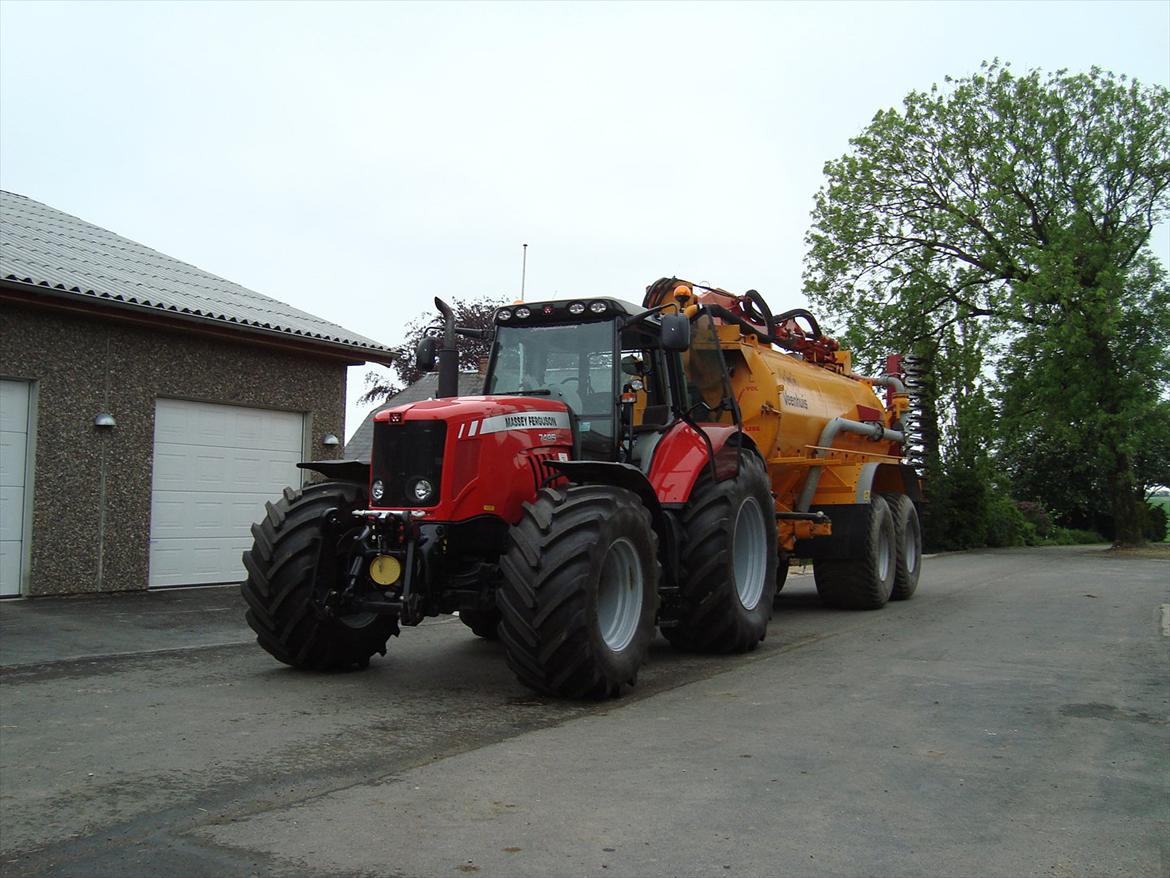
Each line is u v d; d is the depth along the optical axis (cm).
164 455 1180
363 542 654
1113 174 2652
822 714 588
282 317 1337
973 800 429
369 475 723
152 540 1164
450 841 369
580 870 344
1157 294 2631
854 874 346
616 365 749
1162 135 2623
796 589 1418
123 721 556
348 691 648
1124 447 2541
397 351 1416
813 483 1107
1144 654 812
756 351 1016
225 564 1245
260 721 559
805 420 1070
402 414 646
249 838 370
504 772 460
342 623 701
